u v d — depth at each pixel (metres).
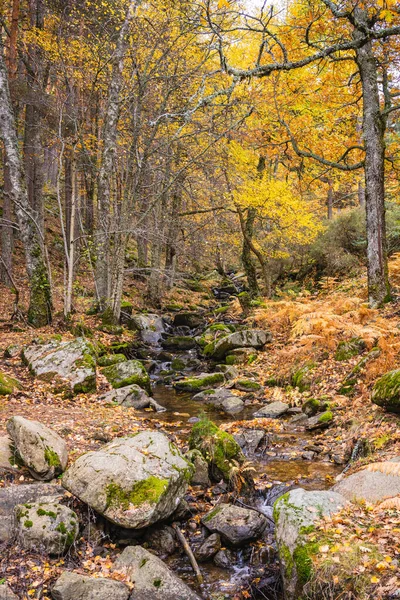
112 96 15.49
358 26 7.91
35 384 8.57
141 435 5.23
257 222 20.53
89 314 16.08
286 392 9.45
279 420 7.96
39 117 18.27
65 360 9.23
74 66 16.42
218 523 4.58
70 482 4.59
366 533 3.40
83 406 8.11
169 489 4.52
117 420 7.51
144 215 15.01
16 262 20.41
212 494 5.38
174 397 10.07
